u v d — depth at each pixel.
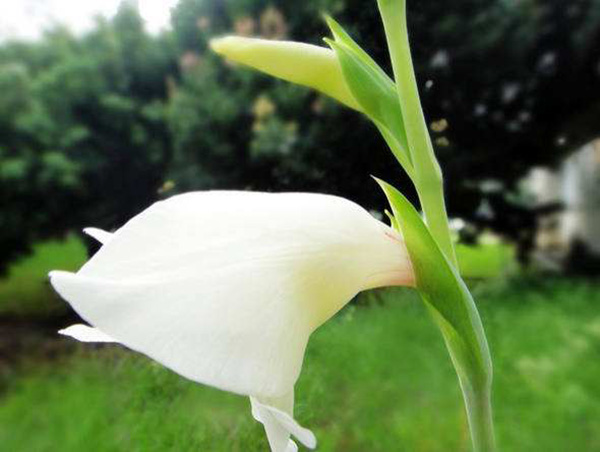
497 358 0.45
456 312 0.12
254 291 0.11
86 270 0.10
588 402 0.44
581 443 0.41
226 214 0.11
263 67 0.14
